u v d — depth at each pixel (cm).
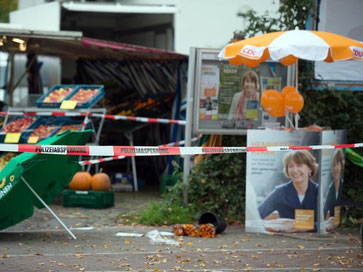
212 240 1002
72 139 979
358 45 1028
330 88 1227
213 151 905
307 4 1240
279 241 1004
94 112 1516
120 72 1775
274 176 1066
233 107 1184
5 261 815
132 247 927
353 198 1208
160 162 1708
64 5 1819
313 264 834
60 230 1069
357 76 1247
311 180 1060
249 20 1242
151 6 1841
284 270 796
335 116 1245
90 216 1213
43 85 1839
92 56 1753
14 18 1953
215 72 1180
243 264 827
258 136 1056
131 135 1642
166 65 1683
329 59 1106
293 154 1062
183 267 802
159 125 1688
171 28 1872
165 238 1004
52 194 989
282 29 1240
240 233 1070
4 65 1919
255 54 1019
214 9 1805
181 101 1612
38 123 1453
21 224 1114
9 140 1405
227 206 1189
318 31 1137
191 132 1188
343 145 1025
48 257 845
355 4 1270
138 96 1744
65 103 1428
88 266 796
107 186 1323
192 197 1184
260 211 1067
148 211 1159
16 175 898
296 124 1135
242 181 1191
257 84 1189
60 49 1623
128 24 2048
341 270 801
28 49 1606
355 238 1040
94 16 2069
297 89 1159
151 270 782
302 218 1062
